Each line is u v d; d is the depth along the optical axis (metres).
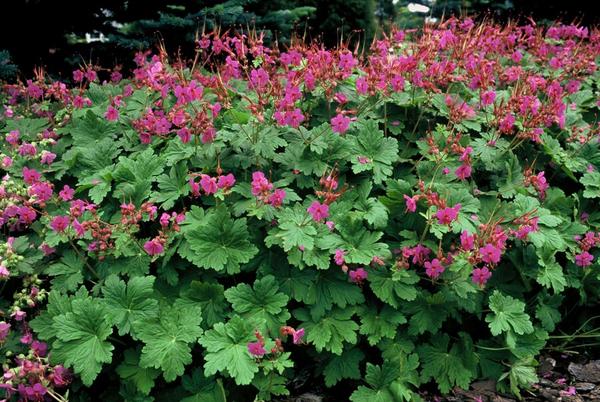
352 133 0.74
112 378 0.62
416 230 0.68
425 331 0.68
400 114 0.77
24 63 1.20
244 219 0.62
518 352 0.67
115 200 0.70
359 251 0.62
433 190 0.68
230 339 0.58
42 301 0.67
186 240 0.62
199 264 0.60
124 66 1.24
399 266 0.63
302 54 0.87
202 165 0.67
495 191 0.72
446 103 0.75
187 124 0.68
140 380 0.59
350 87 0.79
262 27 1.29
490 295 0.69
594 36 1.04
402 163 0.75
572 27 1.01
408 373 0.63
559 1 1.75
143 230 0.69
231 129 0.71
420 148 0.73
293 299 0.66
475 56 0.85
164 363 0.57
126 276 0.66
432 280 0.65
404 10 2.28
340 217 0.64
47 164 0.76
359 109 0.77
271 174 0.69
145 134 0.73
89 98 0.84
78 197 0.72
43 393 0.58
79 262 0.65
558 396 0.67
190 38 1.17
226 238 0.62
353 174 0.71
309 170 0.68
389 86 0.77
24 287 0.66
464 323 0.71
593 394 0.67
